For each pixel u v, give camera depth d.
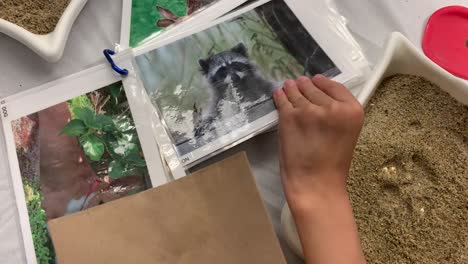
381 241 0.51
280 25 0.63
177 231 0.49
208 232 0.49
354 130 0.51
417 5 0.64
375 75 0.55
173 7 0.64
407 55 0.55
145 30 0.63
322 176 0.50
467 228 0.51
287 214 0.52
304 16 0.63
